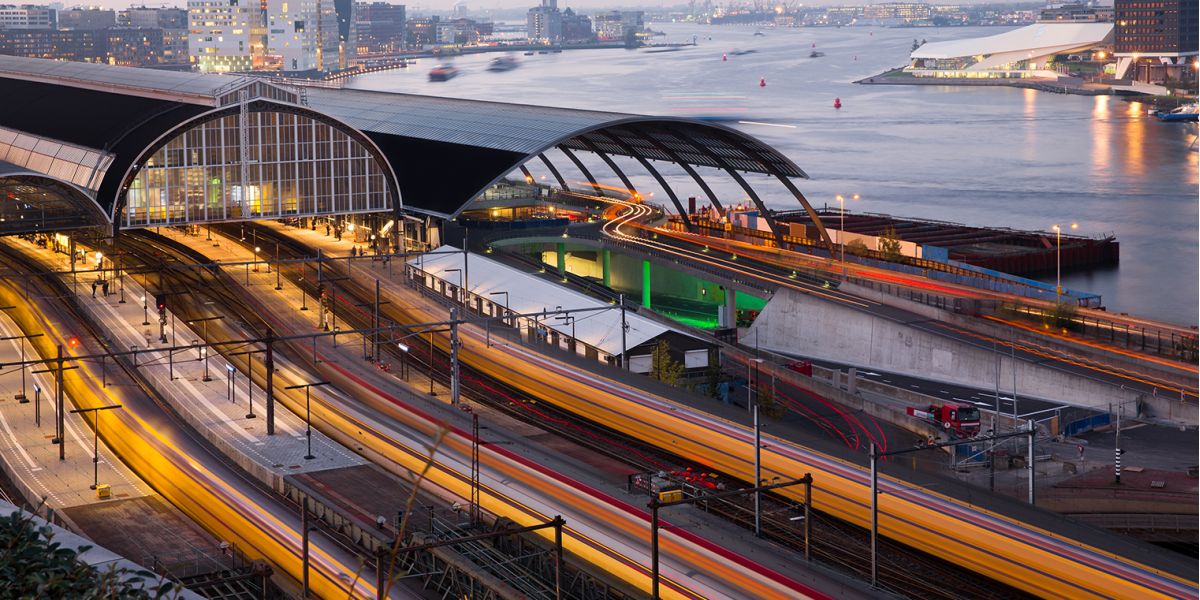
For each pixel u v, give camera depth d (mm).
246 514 93188
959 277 185875
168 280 174750
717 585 74938
